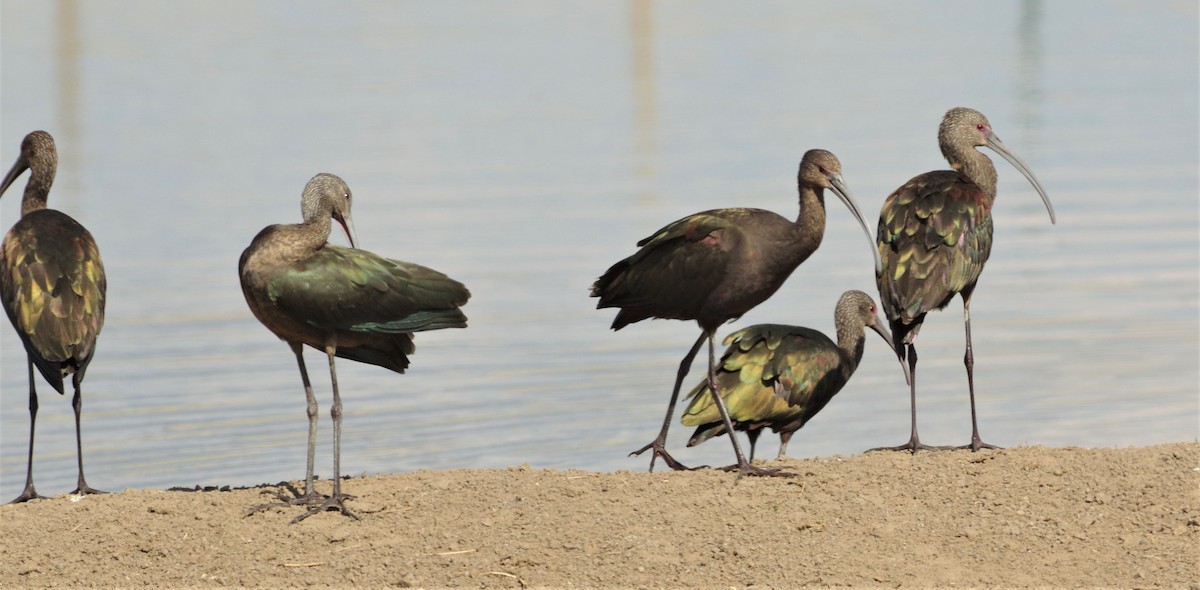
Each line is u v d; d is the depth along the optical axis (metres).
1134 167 30.81
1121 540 10.05
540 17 61.00
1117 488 10.78
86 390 18.38
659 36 54.94
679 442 16.86
